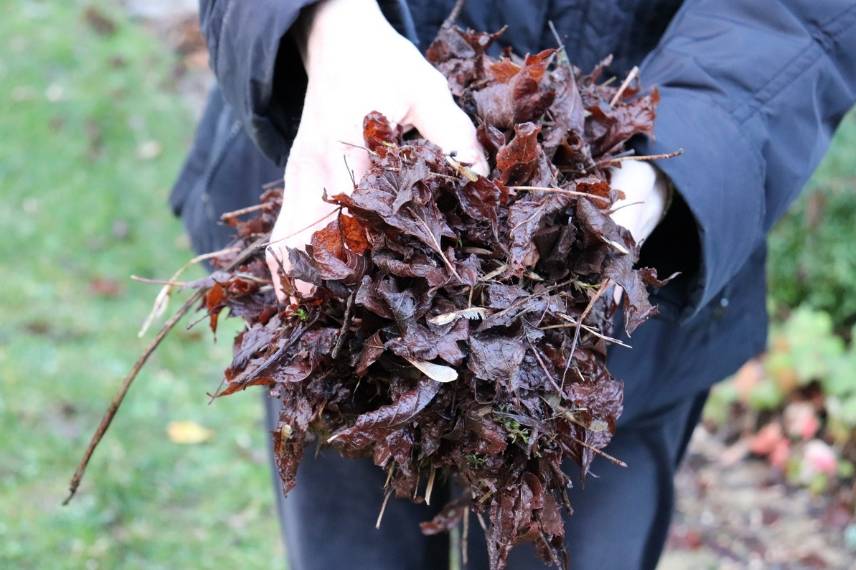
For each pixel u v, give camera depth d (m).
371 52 1.00
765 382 2.40
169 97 3.81
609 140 1.02
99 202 3.14
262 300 1.03
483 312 0.92
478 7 1.14
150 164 3.40
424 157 0.93
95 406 2.26
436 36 1.14
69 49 3.96
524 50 1.15
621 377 1.17
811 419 2.34
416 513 1.30
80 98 3.66
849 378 2.30
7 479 1.98
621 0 1.13
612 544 1.24
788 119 1.07
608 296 0.98
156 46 4.15
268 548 1.94
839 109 1.11
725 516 2.22
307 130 1.00
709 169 1.03
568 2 1.14
